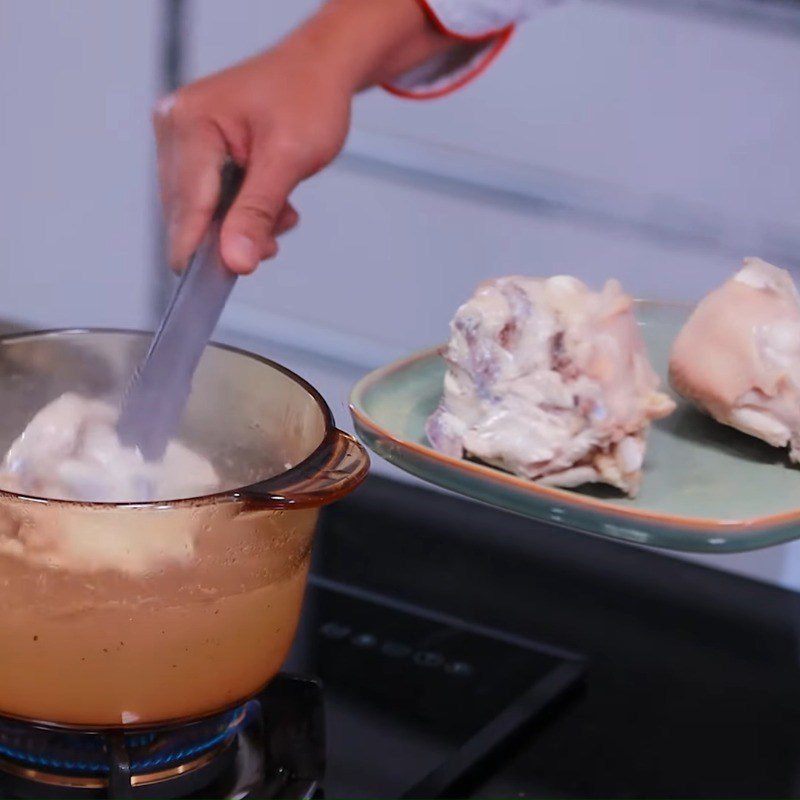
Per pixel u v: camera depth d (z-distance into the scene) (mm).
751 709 884
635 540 747
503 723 830
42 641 639
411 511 1103
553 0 1164
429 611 959
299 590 711
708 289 1774
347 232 1947
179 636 649
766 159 1694
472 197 1867
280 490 631
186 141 934
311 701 759
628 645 945
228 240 778
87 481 732
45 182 2205
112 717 664
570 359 812
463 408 837
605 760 820
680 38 1688
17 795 704
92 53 2080
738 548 737
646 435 841
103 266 2207
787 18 1615
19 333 770
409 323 1949
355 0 1065
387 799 756
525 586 1011
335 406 1786
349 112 1007
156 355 742
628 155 1765
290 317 2020
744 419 863
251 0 1935
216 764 737
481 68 1181
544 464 807
